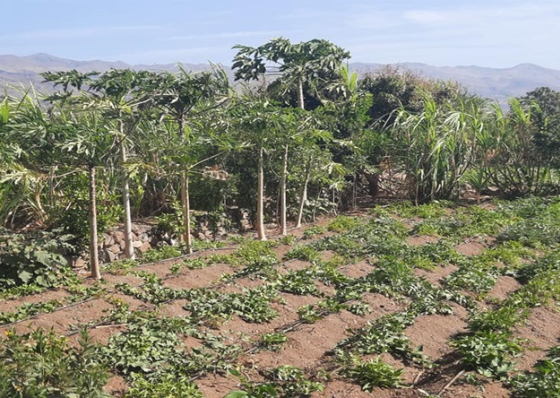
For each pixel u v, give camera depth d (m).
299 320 10.73
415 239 17.08
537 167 24.19
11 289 10.70
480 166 22.86
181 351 8.80
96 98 13.77
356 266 14.09
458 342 9.28
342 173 19.17
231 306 10.75
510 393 8.16
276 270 13.04
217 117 17.27
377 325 10.37
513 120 23.98
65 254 12.97
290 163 18.14
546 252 16.27
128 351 8.41
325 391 8.19
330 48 20.89
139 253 14.91
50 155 12.08
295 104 23.36
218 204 17.23
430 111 21.81
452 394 8.01
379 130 23.95
